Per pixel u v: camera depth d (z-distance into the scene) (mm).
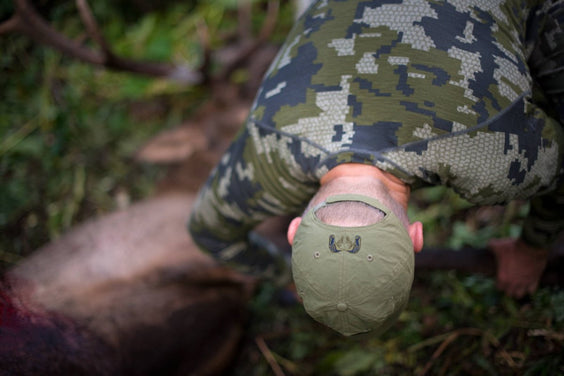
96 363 2027
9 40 3729
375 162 1364
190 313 2615
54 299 2270
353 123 1397
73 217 3566
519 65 1482
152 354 2375
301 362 2754
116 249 2688
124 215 2990
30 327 1849
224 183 1712
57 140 3584
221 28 4465
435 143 1368
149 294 2561
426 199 3207
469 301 2531
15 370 1642
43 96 3729
